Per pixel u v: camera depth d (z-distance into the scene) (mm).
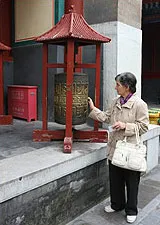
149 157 4672
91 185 3355
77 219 3111
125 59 4605
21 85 5766
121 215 3191
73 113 3463
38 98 5449
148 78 17859
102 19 4531
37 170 2568
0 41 5707
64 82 3449
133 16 4781
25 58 5633
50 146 3479
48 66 3629
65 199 2969
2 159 2914
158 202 3572
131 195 2959
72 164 2971
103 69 4547
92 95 4727
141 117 2729
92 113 3158
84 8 4723
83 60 4859
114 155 2760
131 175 2896
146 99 17422
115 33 4379
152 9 14484
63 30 3320
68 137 3303
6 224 2342
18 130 4535
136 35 4875
